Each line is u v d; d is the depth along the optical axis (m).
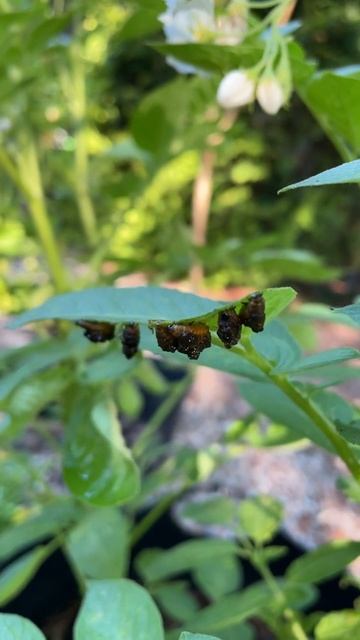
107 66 0.71
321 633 0.16
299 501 0.45
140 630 0.11
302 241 0.99
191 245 0.27
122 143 0.26
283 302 0.10
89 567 0.19
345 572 0.26
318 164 0.94
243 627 0.22
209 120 0.25
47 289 0.30
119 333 0.13
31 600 0.32
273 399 0.15
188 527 0.36
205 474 0.23
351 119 0.15
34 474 0.22
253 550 0.21
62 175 0.32
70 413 0.19
